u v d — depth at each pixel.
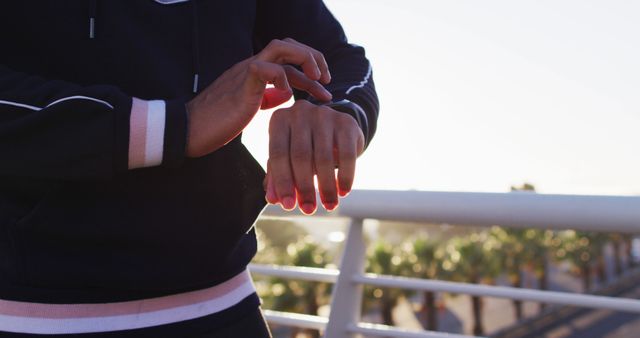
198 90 0.72
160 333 0.70
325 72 0.61
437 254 27.73
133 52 0.67
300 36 0.92
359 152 0.55
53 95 0.53
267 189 0.53
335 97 0.70
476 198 1.22
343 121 0.54
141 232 0.66
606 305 1.26
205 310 0.75
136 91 0.68
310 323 1.67
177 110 0.54
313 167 0.52
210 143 0.55
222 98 0.55
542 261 35.81
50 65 0.65
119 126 0.52
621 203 1.07
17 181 0.63
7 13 0.63
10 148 0.52
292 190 0.51
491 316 40.03
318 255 26.23
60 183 0.62
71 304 0.65
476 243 30.17
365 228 1.60
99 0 0.66
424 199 1.30
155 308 0.70
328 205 0.52
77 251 0.65
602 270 46.09
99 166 0.52
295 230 47.75
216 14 0.76
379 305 26.38
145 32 0.69
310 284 22.66
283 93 0.68
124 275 0.66
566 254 42.03
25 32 0.64
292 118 0.53
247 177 0.76
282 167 0.51
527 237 35.59
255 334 0.83
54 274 0.64
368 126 0.71
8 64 0.65
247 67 0.55
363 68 0.84
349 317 1.54
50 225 0.63
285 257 29.41
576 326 37.22
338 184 0.52
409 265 27.00
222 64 0.76
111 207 0.65
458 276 28.34
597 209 1.08
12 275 0.64
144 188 0.66
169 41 0.71
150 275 0.67
